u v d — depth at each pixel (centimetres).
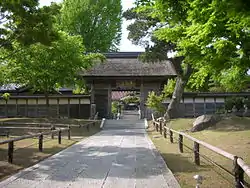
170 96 3844
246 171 573
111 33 5062
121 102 6253
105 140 1986
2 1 1493
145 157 1265
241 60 845
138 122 3488
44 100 4231
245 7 517
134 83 4106
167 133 2136
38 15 1549
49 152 1420
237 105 3231
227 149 1401
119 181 845
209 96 4031
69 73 3036
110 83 4125
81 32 4912
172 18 820
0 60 2531
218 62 867
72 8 4838
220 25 738
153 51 2873
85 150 1496
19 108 4269
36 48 2672
